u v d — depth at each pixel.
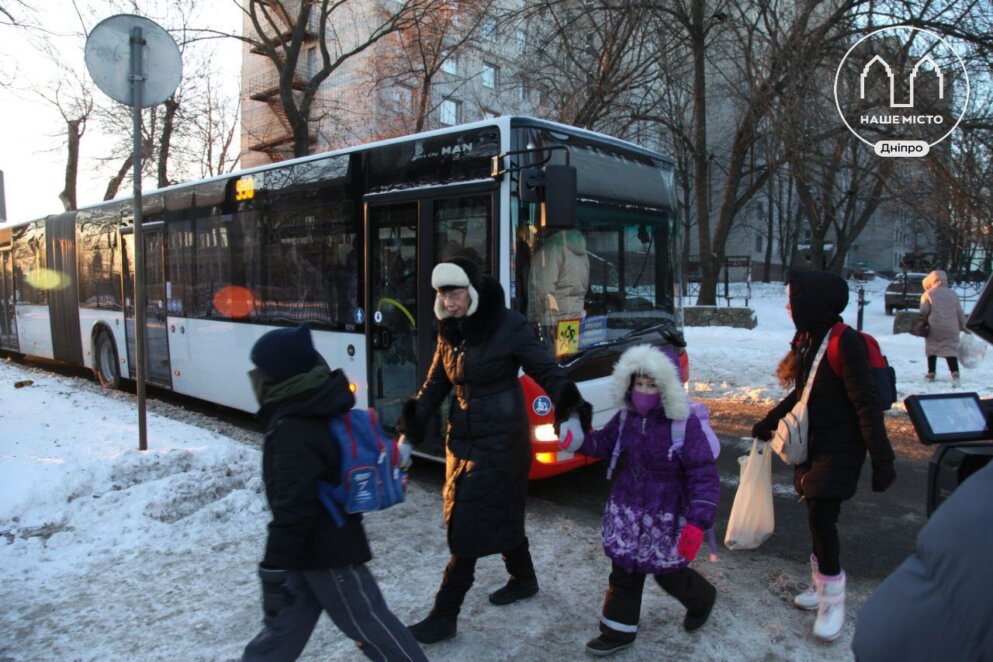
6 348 14.55
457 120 23.47
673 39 15.66
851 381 3.18
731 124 23.11
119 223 10.02
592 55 14.77
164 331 9.25
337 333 6.59
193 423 8.40
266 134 35.03
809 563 4.39
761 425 3.70
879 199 17.64
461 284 3.26
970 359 8.19
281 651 2.50
